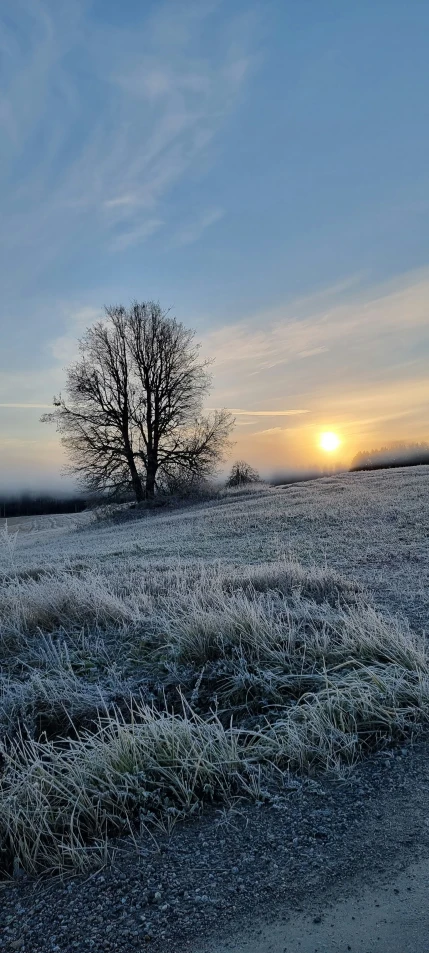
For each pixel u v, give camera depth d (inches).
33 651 214.8
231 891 97.5
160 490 1390.3
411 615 246.1
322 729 142.9
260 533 592.7
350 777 128.6
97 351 1369.3
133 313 1391.5
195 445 1391.5
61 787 126.7
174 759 134.4
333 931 86.4
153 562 444.5
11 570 400.2
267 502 925.2
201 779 129.8
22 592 284.4
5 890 106.5
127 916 95.0
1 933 95.0
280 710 163.0
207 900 96.0
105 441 1362.0
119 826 119.8
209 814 122.2
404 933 84.4
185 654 198.5
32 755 140.6
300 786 126.4
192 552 519.8
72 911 98.1
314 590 291.0
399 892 92.5
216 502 1181.7
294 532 568.4
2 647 224.1
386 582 315.6
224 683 179.3
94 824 120.9
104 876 105.9
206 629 206.2
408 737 143.9
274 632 205.0
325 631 207.0
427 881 94.2
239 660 186.9
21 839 114.7
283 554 440.5
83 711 166.9
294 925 88.5
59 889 104.4
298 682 173.0
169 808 122.0
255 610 229.1
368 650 188.5
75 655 208.7
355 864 100.3
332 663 185.5
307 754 137.3
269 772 131.8
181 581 318.7
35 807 121.6
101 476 1364.4
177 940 88.7
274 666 184.9
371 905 90.7
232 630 205.5
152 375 1391.5
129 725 144.2
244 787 126.3
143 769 132.9
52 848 114.4
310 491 1008.2
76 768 130.6
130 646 213.6
